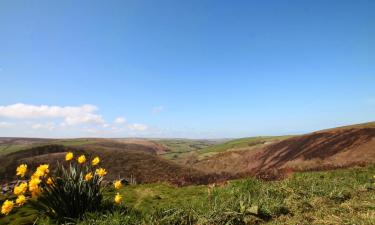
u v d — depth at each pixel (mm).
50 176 7094
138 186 12922
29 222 7270
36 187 6566
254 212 7121
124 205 8352
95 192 7562
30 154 57156
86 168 7934
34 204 6977
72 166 7961
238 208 7395
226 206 7500
